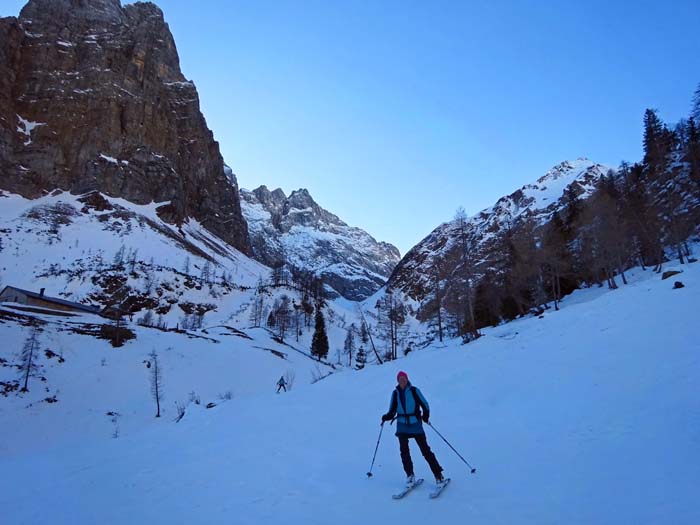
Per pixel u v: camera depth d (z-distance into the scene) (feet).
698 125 236.02
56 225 508.53
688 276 67.87
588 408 33.60
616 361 42.65
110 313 307.78
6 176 576.61
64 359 178.91
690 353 37.60
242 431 47.44
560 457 26.48
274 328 384.27
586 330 58.39
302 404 60.64
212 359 227.20
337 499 25.41
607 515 18.99
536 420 34.73
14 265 418.31
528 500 21.79
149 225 594.24
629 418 29.22
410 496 24.70
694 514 17.52
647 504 19.16
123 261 453.17
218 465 34.76
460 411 43.62
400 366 78.59
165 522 23.90
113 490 30.99
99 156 651.66
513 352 60.39
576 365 45.65
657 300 60.18
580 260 192.65
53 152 627.87
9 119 631.15
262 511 24.32
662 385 32.81
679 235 165.78
